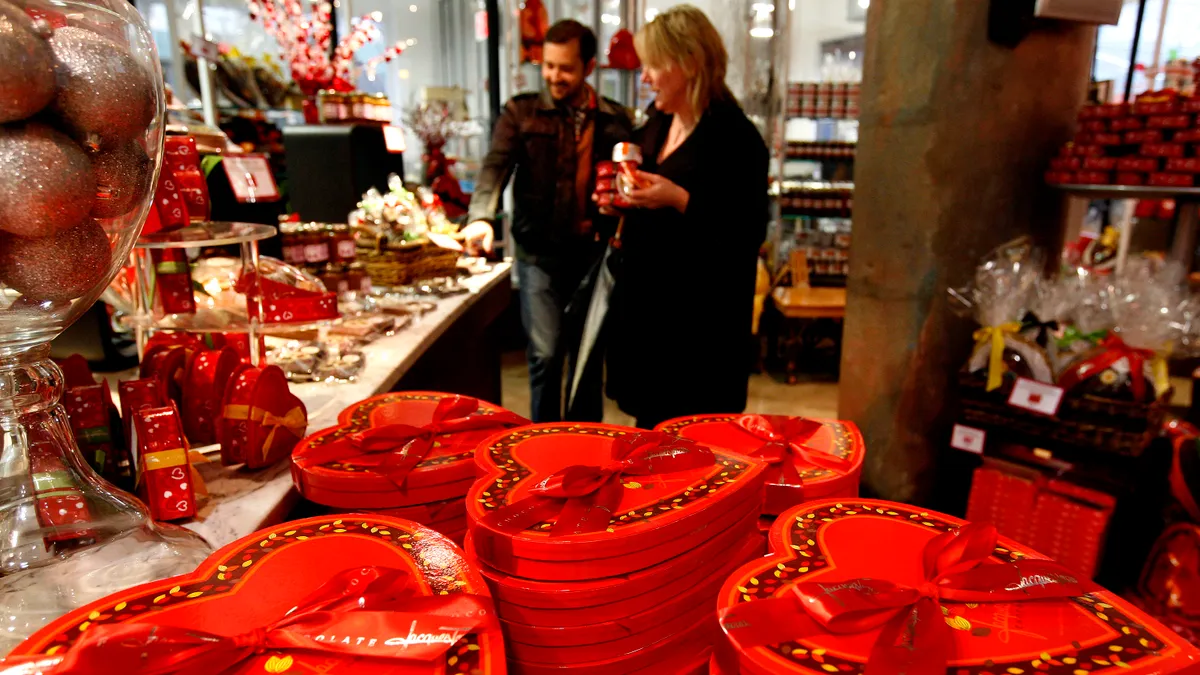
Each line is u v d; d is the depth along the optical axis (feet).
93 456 2.94
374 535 2.13
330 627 1.60
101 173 1.90
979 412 6.75
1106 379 5.94
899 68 7.07
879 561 2.01
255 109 9.57
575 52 8.93
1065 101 7.16
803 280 16.70
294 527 2.18
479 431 3.09
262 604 1.79
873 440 8.01
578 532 2.00
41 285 1.86
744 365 7.04
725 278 6.63
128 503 2.46
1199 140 5.86
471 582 1.87
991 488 6.77
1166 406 6.31
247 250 4.50
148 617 1.72
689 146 6.58
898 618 1.69
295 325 4.17
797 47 19.63
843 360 8.49
